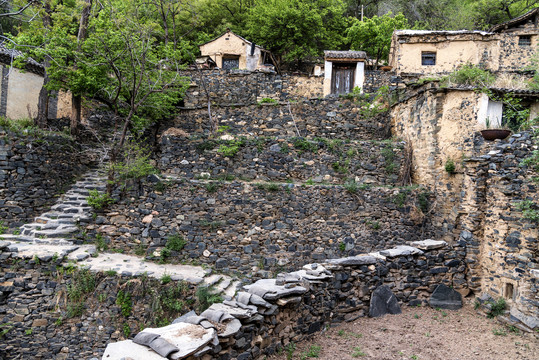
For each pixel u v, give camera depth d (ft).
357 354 13.89
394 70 49.93
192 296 25.23
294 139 35.63
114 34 34.27
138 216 30.50
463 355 14.28
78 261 26.45
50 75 35.29
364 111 44.37
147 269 26.89
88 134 43.57
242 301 12.92
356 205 31.99
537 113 32.65
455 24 66.49
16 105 45.03
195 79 47.67
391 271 18.75
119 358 9.07
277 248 30.71
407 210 32.63
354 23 66.03
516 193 18.70
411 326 16.74
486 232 20.35
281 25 64.18
